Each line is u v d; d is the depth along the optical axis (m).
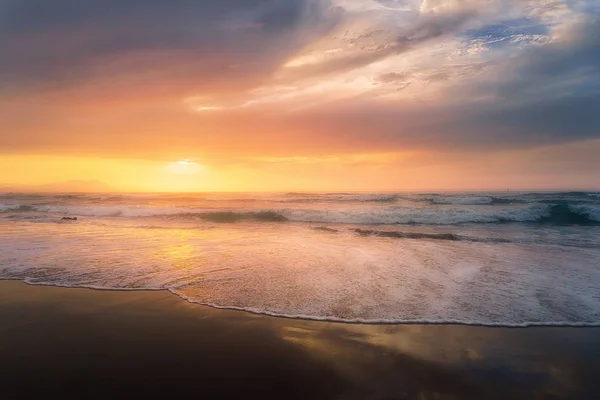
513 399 3.58
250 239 13.00
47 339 4.81
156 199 37.25
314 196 40.66
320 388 3.75
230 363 4.23
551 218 19.39
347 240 12.72
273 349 4.57
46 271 8.12
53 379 3.87
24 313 5.71
